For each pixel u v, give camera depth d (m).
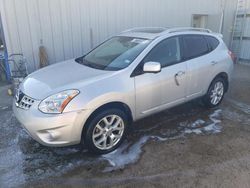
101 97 3.09
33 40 6.32
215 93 4.83
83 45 6.98
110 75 3.29
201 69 4.30
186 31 4.27
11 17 5.94
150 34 4.01
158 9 7.98
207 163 3.17
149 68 3.36
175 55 3.98
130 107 3.45
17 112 3.18
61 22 6.52
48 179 2.86
